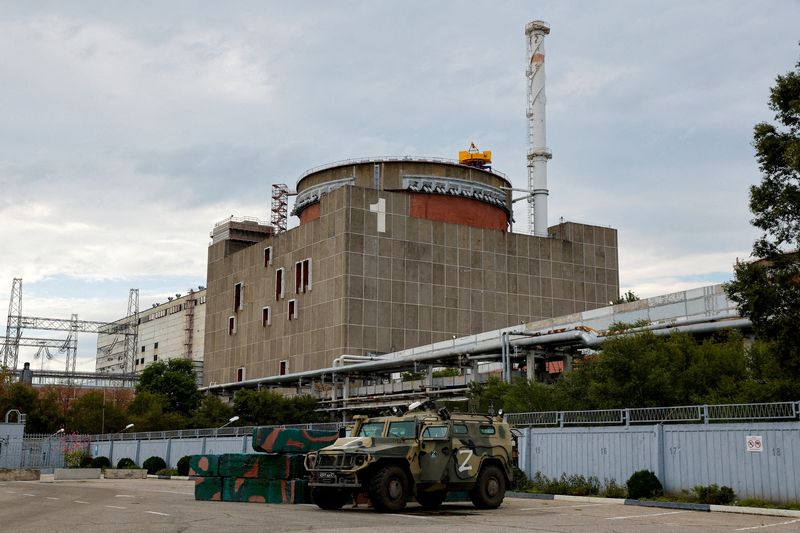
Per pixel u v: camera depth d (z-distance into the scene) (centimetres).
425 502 2309
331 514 2038
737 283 2419
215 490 2644
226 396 10381
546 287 10150
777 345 2359
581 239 10581
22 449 6725
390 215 9169
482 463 2308
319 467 2181
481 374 6309
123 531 1582
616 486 2725
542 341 5347
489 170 10356
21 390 8244
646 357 3177
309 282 9325
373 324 8844
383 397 7056
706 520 1969
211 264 11538
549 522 1859
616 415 2844
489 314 9638
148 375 9550
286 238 9912
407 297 9106
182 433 5531
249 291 10550
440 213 9631
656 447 2645
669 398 3080
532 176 10481
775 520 1983
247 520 1842
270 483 2511
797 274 2339
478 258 9688
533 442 3084
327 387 8544
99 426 7831
